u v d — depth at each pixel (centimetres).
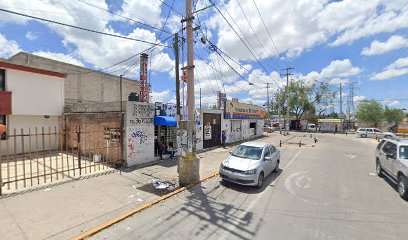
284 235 495
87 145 1347
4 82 1307
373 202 697
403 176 727
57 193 720
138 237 482
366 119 5369
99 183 835
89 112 1334
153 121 1270
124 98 2847
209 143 1923
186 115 869
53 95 1534
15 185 775
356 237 489
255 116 3206
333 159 1484
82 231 496
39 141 1523
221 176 862
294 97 5294
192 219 570
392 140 924
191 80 862
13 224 519
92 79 2433
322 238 484
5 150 1366
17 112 1347
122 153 1120
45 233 484
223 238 480
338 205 671
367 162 1386
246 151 959
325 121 5762
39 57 1994
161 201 690
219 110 2094
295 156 1598
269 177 996
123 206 635
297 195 760
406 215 603
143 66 1991
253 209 637
